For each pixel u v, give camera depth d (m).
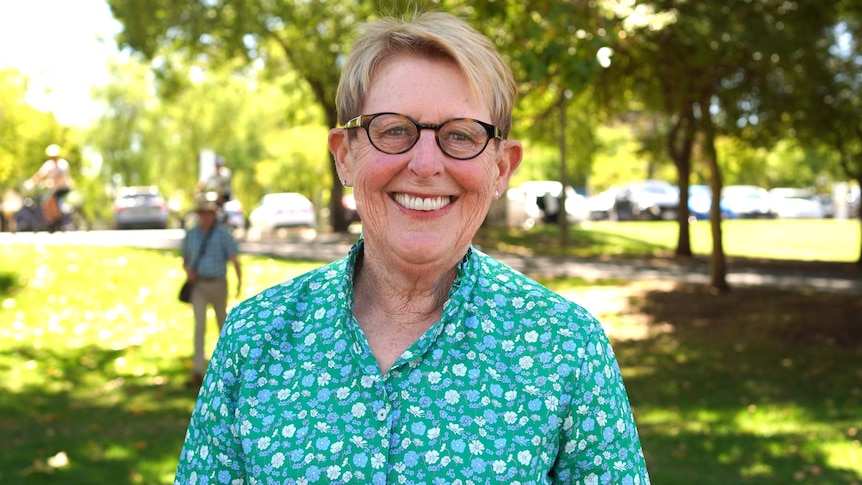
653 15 9.87
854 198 39.72
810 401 8.58
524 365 1.57
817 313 13.08
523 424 1.54
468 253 1.71
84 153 50.00
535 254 22.48
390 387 1.57
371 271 1.71
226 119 47.75
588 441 1.58
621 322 13.36
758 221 35.19
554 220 31.00
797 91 14.02
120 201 30.48
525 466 1.52
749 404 8.46
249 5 20.72
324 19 20.67
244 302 1.72
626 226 30.75
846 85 14.71
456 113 1.61
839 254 25.34
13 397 8.23
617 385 1.63
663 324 13.11
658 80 13.29
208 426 1.65
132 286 14.06
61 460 5.95
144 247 16.92
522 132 14.48
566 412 1.57
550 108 13.50
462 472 1.51
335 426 1.56
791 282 16.88
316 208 44.56
